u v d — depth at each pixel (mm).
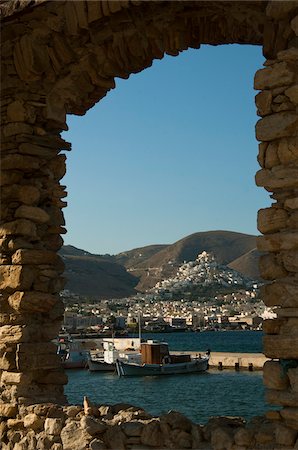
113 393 41875
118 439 8617
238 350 92438
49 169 10891
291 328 7273
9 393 10016
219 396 37719
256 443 7539
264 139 7672
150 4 9078
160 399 37688
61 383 10328
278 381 7320
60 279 10594
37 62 10289
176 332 170000
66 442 8938
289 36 7797
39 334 10258
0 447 9883
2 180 10523
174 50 9742
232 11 8773
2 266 10328
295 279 7359
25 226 10273
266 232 7676
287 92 7516
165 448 8312
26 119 10555
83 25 9617
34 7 9922
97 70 10391
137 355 56312
